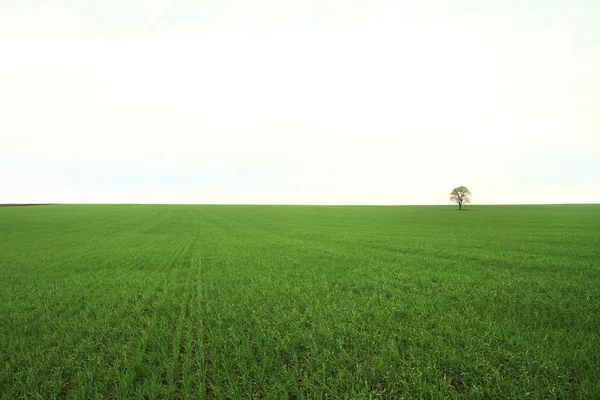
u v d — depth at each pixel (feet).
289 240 98.99
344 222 181.27
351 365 19.85
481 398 16.03
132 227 146.00
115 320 28.81
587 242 84.84
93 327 26.25
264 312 30.07
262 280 44.65
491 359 19.58
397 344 22.49
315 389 17.08
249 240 99.60
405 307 31.19
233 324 26.86
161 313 30.83
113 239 101.50
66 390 17.78
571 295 33.86
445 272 48.78
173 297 36.73
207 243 91.97
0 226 143.23
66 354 21.85
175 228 144.36
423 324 26.03
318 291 38.52
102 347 23.11
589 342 21.42
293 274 49.55
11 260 63.41
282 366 19.29
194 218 209.56
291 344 22.81
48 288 41.75
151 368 19.47
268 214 260.01
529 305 30.76
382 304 32.14
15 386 17.66
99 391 17.60
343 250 75.61
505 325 25.49
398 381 17.42
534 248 74.18
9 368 19.39
